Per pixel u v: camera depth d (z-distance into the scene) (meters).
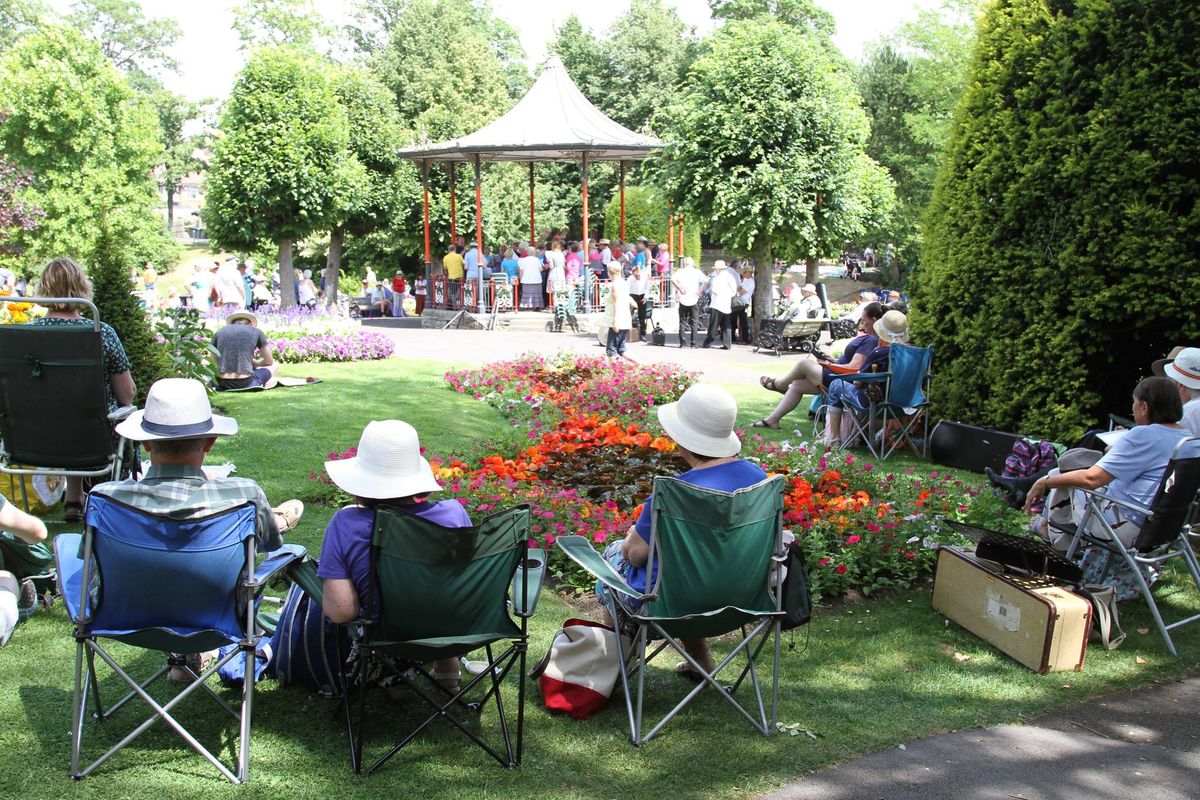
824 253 20.25
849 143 19.73
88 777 3.17
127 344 8.41
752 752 3.50
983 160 8.25
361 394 11.19
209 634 3.13
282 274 25.03
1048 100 7.80
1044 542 5.05
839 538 5.31
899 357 8.48
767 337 17.36
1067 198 7.65
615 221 38.59
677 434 3.86
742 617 3.58
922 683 4.13
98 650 3.17
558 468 6.75
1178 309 7.11
